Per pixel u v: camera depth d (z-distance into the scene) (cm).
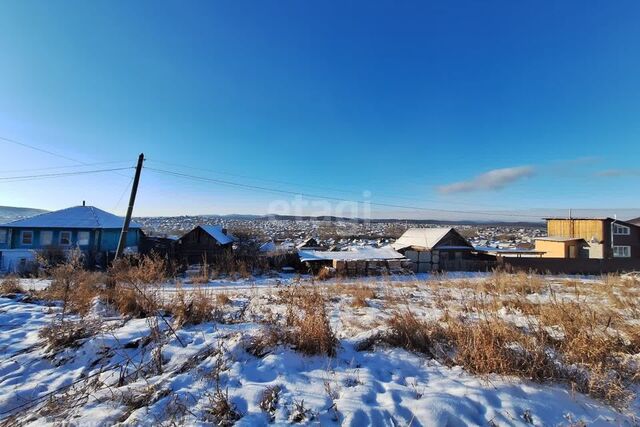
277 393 347
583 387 365
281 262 2688
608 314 585
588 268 2950
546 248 3812
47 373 418
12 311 668
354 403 325
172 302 663
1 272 2367
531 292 1155
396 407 321
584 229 3688
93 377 400
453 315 648
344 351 460
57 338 488
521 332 490
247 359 428
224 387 360
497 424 302
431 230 3372
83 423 303
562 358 421
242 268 2308
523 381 375
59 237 3073
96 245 3128
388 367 418
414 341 484
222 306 732
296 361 423
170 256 2745
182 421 301
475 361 405
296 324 525
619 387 355
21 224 2997
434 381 379
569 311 574
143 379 388
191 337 502
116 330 526
